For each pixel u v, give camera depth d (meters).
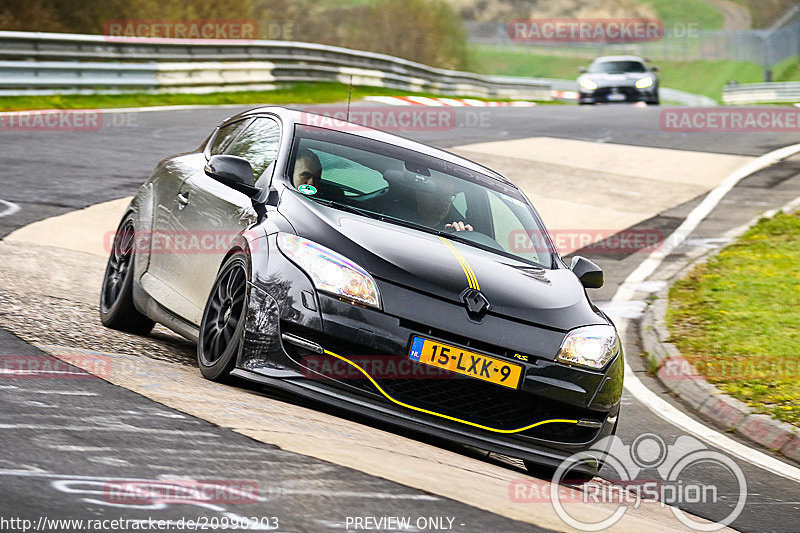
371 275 17.56
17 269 28.02
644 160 64.94
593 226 48.59
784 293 37.09
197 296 20.55
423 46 183.00
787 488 20.20
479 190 22.50
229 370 18.11
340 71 103.62
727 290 37.69
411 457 15.41
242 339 17.67
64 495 10.88
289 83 95.31
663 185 58.28
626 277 40.50
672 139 74.31
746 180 60.69
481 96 133.25
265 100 86.00
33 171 44.94
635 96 105.19
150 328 24.27
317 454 14.05
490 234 21.20
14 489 10.84
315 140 21.72
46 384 15.89
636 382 28.67
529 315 18.09
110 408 14.90
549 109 94.88
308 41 174.12
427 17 183.75
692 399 27.05
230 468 12.70
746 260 42.34
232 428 14.70
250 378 17.50
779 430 23.81
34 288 26.00
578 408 18.02
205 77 84.06
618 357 18.94
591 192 55.28
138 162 50.84
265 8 168.25
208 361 18.94
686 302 36.59
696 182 59.59
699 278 39.84
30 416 13.86
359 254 17.91
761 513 17.95
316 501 11.89
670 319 34.44
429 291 17.61
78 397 15.34
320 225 18.53
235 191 20.86
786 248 44.12
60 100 68.94
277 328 17.36
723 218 51.31
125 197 42.28
